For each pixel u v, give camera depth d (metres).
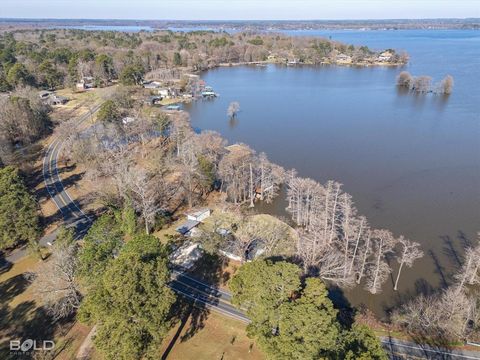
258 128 194.50
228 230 102.00
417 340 69.81
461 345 68.75
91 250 70.81
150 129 163.38
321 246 91.25
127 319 55.72
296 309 56.47
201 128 195.62
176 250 94.25
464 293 81.81
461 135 176.88
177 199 120.88
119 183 109.88
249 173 130.88
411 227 108.94
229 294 80.62
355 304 81.50
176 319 72.62
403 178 137.75
